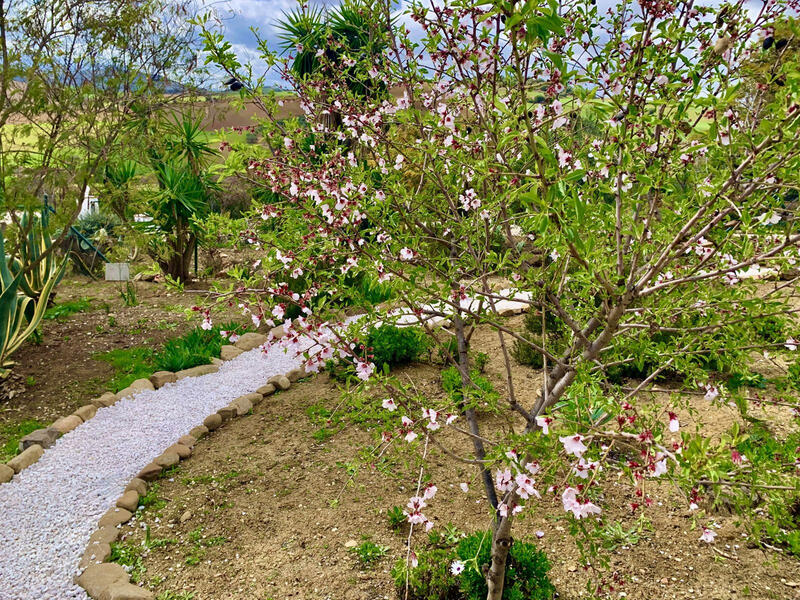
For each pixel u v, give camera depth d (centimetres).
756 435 348
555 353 511
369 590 306
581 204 158
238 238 338
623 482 392
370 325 268
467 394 253
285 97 373
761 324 215
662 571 317
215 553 342
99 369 622
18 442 475
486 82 240
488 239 275
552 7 144
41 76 647
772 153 178
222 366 633
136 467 430
